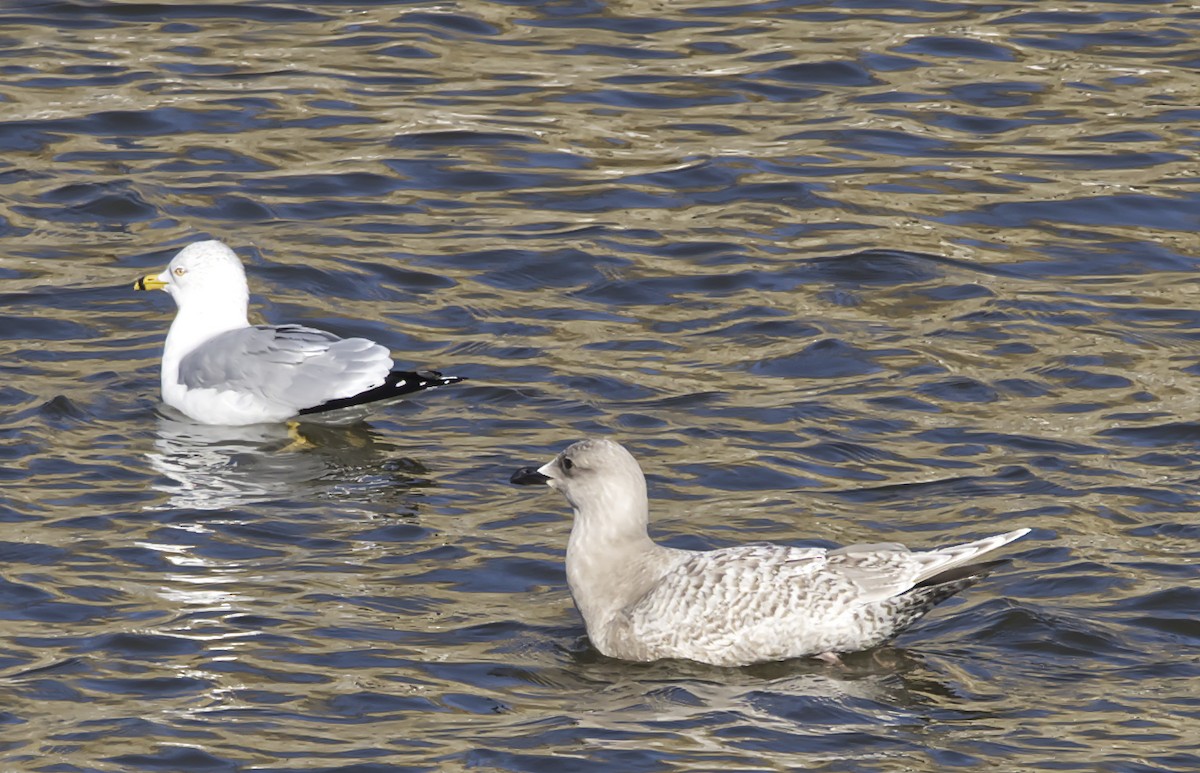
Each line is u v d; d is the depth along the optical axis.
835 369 17.53
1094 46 26.05
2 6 26.75
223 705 11.73
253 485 15.17
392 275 19.59
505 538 14.27
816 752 11.15
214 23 26.48
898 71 25.23
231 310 17.22
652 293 19.31
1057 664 12.33
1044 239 20.62
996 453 15.71
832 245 20.41
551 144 23.06
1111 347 17.94
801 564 12.33
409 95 24.34
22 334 18.11
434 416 16.58
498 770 10.94
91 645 12.45
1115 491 14.95
